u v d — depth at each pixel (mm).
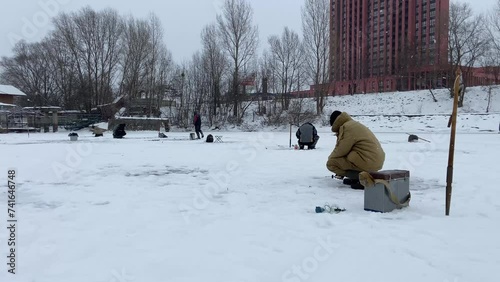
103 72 52469
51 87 58531
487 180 9031
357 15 97625
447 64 60969
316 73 51844
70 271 3879
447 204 6020
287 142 24094
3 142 24203
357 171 8492
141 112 49906
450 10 63375
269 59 53375
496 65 58969
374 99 61219
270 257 4258
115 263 4086
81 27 51531
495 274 3754
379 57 93625
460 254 4293
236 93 48438
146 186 8703
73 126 46938
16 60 61938
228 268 3947
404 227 5363
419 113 52625
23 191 8102
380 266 3969
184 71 51406
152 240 4859
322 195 7660
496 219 5754
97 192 8008
